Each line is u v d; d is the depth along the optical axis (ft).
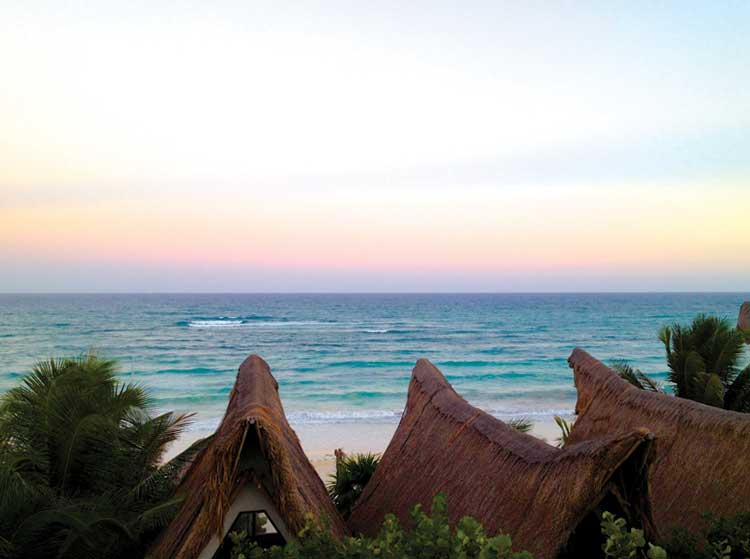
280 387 150.71
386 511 33.30
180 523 24.14
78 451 29.09
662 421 31.07
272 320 357.20
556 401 135.23
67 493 28.66
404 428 39.04
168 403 128.16
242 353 208.44
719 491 26.40
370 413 117.29
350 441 95.45
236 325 318.45
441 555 13.20
